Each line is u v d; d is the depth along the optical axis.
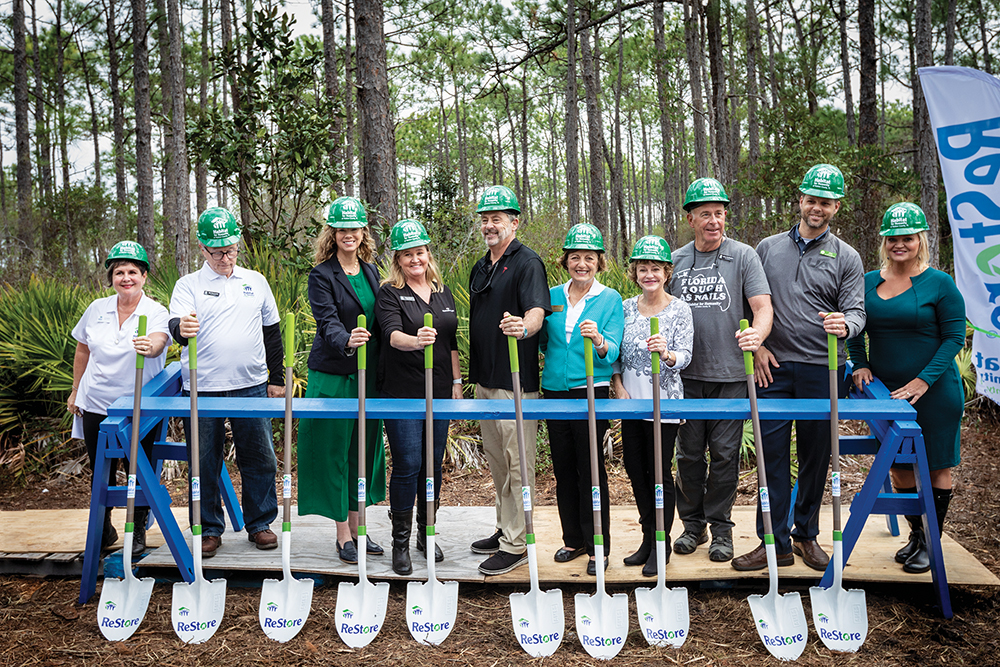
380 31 7.03
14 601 3.60
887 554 3.75
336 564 3.66
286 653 3.12
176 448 3.75
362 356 3.24
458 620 3.36
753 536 3.98
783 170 11.57
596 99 14.69
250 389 3.82
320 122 7.77
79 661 3.08
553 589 3.42
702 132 17.70
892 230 3.51
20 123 16.39
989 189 4.04
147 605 3.34
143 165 10.84
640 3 16.38
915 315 3.52
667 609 3.21
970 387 6.63
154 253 11.00
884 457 3.28
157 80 22.39
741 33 19.84
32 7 22.72
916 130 16.28
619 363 3.67
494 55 18.23
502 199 3.50
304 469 3.65
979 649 3.06
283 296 6.40
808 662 3.02
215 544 3.79
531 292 3.43
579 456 3.46
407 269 3.55
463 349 6.18
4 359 6.23
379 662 3.05
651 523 3.54
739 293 3.56
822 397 3.54
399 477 3.48
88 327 3.81
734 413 3.24
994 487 5.09
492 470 3.70
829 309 3.55
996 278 4.07
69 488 5.72
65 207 16.50
